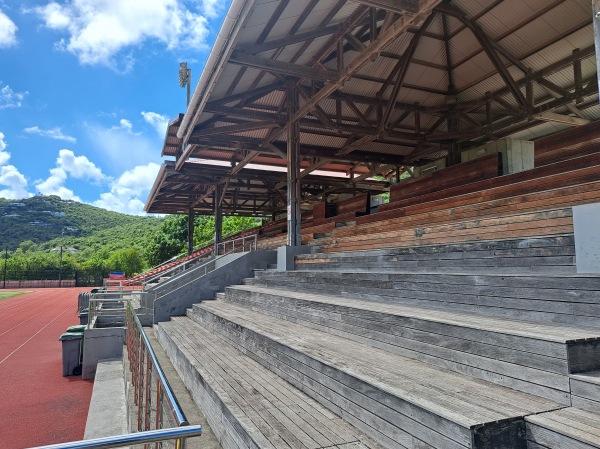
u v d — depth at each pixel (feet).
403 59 35.99
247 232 90.58
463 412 8.14
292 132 37.11
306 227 58.44
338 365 12.01
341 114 44.16
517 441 7.78
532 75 36.17
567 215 15.58
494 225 18.88
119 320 39.68
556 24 32.40
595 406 7.97
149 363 10.59
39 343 46.32
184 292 37.68
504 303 12.88
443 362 11.68
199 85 28.35
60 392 27.66
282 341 15.70
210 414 14.33
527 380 9.37
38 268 218.38
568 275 11.29
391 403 9.50
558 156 27.84
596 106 40.88
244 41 26.02
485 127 39.93
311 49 31.68
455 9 32.81
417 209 31.35
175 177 64.34
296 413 11.78
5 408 24.40
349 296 20.97
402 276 17.13
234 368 16.88
